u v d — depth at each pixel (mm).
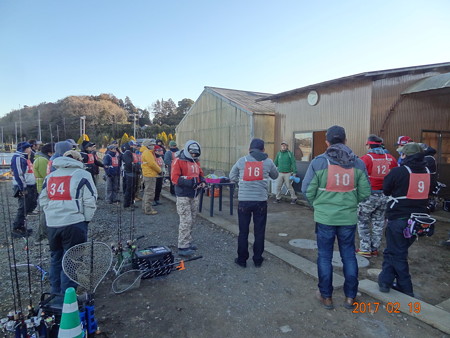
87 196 3121
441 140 7957
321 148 8516
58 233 3031
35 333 2238
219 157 12211
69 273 2631
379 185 4375
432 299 3402
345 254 3117
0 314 2990
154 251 3955
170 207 8133
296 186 9031
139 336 2670
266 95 13883
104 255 2771
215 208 7895
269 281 3744
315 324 2855
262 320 2918
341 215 3014
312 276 3820
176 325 2838
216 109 12359
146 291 3498
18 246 5125
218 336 2674
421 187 3250
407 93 6992
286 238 5496
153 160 7176
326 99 7957
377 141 4391
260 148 4105
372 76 6688
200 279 3799
